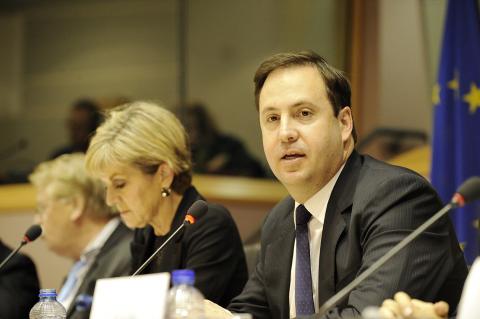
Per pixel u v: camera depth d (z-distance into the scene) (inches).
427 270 190.4
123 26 575.2
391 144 461.4
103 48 577.6
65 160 358.6
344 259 204.2
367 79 474.9
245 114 530.6
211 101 545.0
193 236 258.4
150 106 272.2
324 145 209.6
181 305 168.1
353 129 219.6
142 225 267.0
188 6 559.2
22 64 588.4
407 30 465.4
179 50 558.9
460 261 206.1
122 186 264.2
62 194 350.3
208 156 524.1
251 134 525.0
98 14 580.4
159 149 262.7
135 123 265.0
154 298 153.2
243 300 234.5
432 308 163.5
